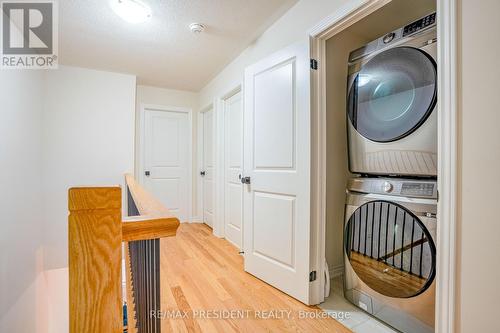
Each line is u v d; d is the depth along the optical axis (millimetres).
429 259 1211
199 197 4195
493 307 894
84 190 509
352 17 1452
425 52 1246
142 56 2729
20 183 2184
